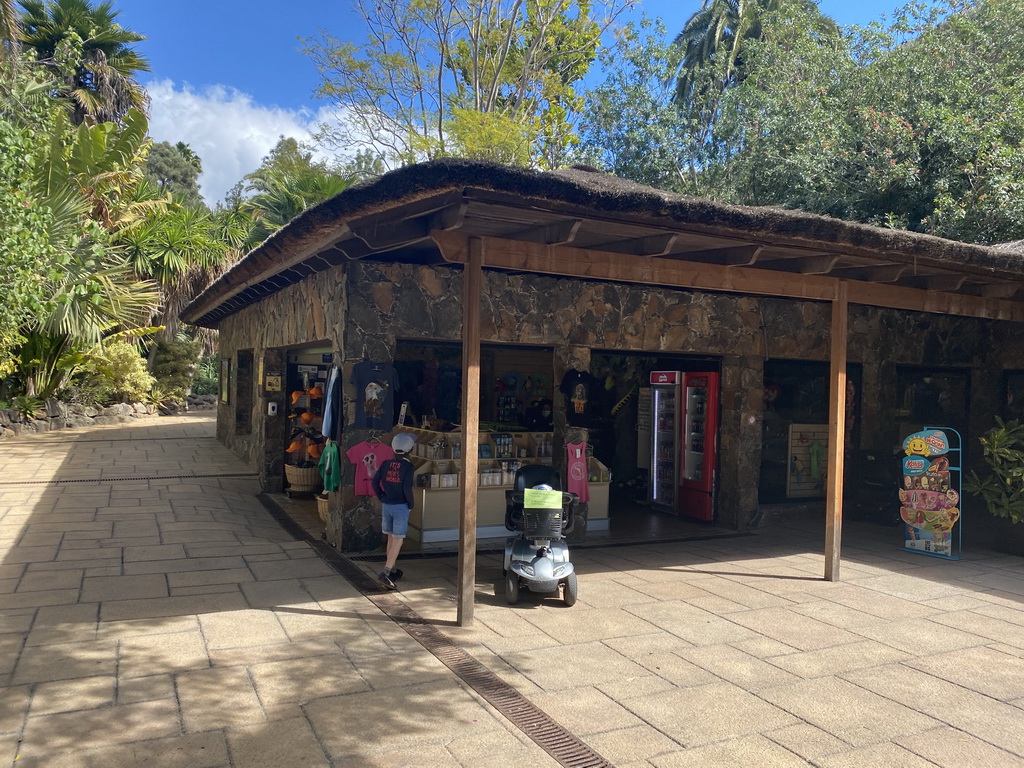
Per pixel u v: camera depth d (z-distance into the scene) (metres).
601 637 5.37
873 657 5.09
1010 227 12.88
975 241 13.22
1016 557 8.34
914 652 5.21
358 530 7.69
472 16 22.14
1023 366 10.74
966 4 16.03
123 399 21.83
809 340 10.24
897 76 15.48
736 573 7.40
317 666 4.63
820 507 10.58
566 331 8.59
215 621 5.41
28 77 10.11
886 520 10.17
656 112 21.64
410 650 4.97
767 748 3.76
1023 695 4.50
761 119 18.38
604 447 11.95
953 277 7.28
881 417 10.85
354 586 6.46
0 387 17.41
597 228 5.42
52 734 3.64
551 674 4.64
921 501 8.42
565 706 4.18
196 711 3.95
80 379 19.95
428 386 10.87
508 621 5.68
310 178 24.59
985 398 11.29
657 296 9.15
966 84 14.16
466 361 5.55
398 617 5.67
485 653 4.98
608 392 12.01
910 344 11.00
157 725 3.78
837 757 3.68
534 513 6.19
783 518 10.21
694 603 6.30
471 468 5.55
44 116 9.97
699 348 9.43
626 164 21.80
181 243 20.50
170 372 25.53
